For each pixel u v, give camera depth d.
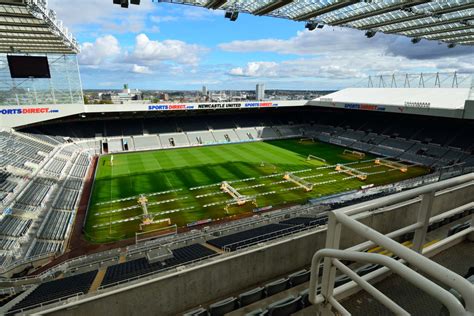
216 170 34.16
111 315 5.84
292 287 5.75
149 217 21.48
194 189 27.73
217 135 53.31
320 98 56.56
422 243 2.92
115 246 18.44
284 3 13.88
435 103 38.44
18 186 23.28
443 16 17.25
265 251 6.82
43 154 32.69
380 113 52.78
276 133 57.88
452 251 3.27
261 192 26.97
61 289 10.20
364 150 45.25
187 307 6.38
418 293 2.81
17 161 27.88
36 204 21.78
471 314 1.10
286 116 63.88
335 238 2.37
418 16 16.19
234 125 57.16
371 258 1.72
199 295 6.45
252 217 20.41
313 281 2.39
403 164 35.53
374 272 2.80
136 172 33.44
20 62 31.52
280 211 21.27
